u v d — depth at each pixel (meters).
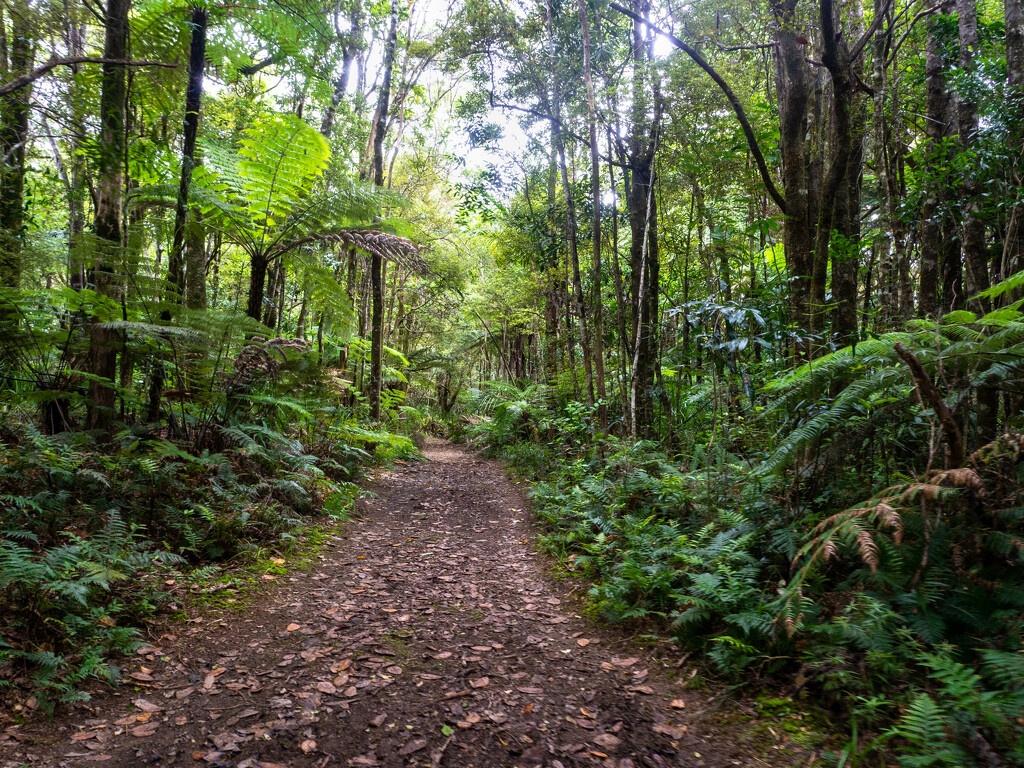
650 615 3.80
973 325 3.90
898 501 3.27
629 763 2.37
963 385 3.72
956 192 5.27
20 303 5.34
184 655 3.14
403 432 14.11
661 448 7.62
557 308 13.45
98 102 5.60
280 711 2.65
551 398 13.05
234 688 2.84
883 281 6.57
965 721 2.18
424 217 16.50
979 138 5.02
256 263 7.55
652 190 8.00
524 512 7.21
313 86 7.89
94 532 3.98
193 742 2.40
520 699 2.86
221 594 3.94
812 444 4.31
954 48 5.97
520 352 21.91
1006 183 4.91
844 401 3.79
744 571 3.51
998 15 8.41
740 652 3.05
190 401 6.12
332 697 2.80
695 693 2.94
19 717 2.42
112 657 2.98
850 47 7.62
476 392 18.61
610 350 11.28
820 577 3.34
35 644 2.79
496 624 3.82
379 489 8.27
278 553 4.87
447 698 2.85
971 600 2.82
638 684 3.05
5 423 5.32
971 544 3.05
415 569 4.90
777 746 2.46
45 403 5.47
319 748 2.40
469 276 16.78
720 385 5.45
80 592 2.93
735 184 8.89
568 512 5.97
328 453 7.94
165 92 6.45
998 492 3.17
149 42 6.04
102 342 5.48
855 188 6.59
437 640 3.53
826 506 4.05
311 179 7.46
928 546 2.94
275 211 7.30
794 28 5.75
